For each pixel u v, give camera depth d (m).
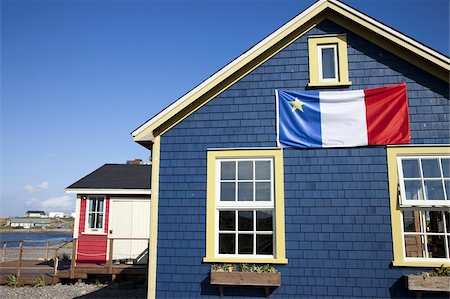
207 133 8.94
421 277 7.38
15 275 13.95
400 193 8.02
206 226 8.53
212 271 8.05
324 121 8.56
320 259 8.03
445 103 8.30
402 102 8.39
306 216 8.24
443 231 8.14
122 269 13.93
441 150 8.09
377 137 8.32
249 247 8.52
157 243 8.62
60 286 13.64
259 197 8.56
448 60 8.15
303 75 8.86
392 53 8.64
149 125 8.95
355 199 8.17
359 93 8.56
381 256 7.89
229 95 9.02
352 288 7.85
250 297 8.09
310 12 8.91
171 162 8.94
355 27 8.84
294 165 8.50
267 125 8.77
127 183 16.84
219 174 8.80
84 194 16.59
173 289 8.39
